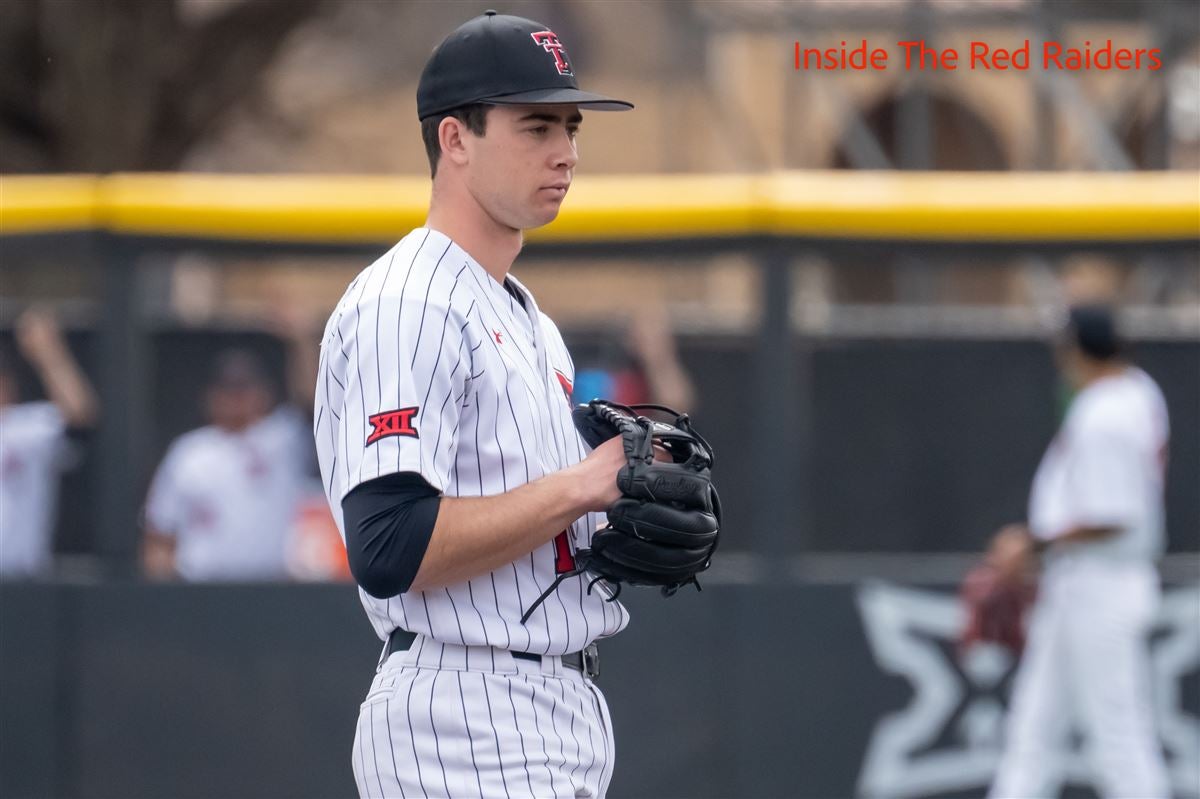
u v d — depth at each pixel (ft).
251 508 84.12
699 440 32.04
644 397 87.04
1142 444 67.51
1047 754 69.46
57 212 72.59
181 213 73.00
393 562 29.19
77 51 140.05
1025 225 72.49
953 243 72.64
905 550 80.23
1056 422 79.92
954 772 72.84
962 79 182.19
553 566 31.65
